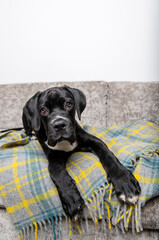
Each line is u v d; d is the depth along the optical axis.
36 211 1.23
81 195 1.19
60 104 1.48
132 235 1.18
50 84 2.71
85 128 2.22
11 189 1.27
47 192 1.22
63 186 1.17
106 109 2.56
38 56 3.21
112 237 1.20
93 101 2.56
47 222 1.26
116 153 1.48
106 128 2.20
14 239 1.32
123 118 2.48
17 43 3.26
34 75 3.27
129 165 1.28
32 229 1.25
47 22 3.12
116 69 2.97
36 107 1.55
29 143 1.84
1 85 2.90
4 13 3.24
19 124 2.83
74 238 1.23
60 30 3.10
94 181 1.23
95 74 3.05
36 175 1.28
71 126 1.38
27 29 3.20
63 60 3.14
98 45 3.00
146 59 2.82
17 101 2.83
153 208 1.16
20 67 3.30
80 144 1.59
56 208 1.21
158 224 1.15
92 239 1.22
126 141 1.67
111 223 1.20
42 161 1.40
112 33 2.93
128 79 2.93
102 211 1.15
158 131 1.94
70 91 1.63
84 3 2.98
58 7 3.06
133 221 1.14
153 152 1.35
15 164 1.35
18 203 1.25
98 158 1.43
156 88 2.38
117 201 1.17
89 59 3.05
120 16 2.87
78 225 1.21
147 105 2.41
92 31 3.00
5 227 1.33
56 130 1.33
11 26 3.25
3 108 2.88
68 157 1.52
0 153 1.48
